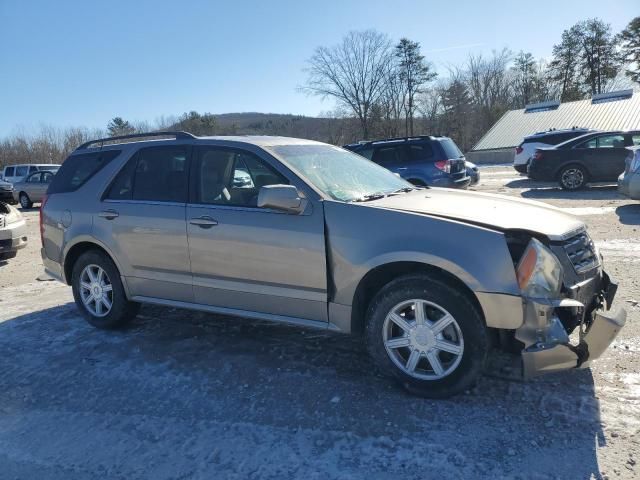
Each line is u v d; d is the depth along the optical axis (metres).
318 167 4.18
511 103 64.00
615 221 9.25
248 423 3.27
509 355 3.98
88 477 2.83
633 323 4.49
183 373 4.02
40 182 21.52
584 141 14.16
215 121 69.69
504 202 3.92
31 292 6.85
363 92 54.34
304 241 3.69
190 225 4.22
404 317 3.48
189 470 2.83
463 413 3.23
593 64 61.78
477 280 3.13
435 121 62.91
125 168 4.80
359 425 3.17
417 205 3.65
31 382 4.02
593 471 2.64
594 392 3.39
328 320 3.74
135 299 4.77
